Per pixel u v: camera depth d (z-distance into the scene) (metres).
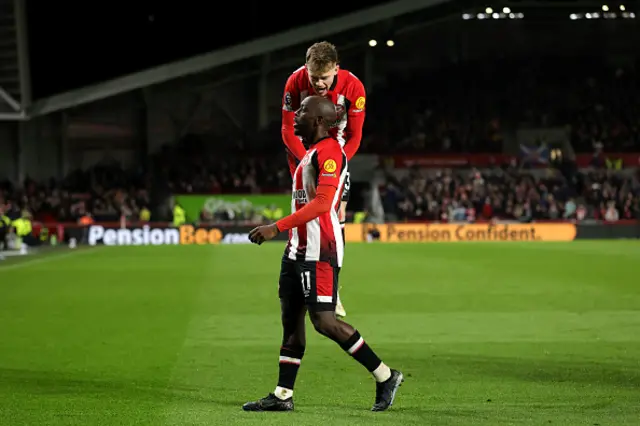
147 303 14.95
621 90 52.31
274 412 6.62
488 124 51.00
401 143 49.97
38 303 15.01
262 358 9.35
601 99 52.19
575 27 51.78
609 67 52.53
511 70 52.19
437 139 50.34
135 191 44.78
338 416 6.46
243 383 7.91
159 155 47.22
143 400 7.13
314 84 6.80
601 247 33.22
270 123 49.00
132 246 36.75
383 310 13.87
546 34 51.88
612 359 9.16
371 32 46.69
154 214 44.66
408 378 8.09
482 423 6.19
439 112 51.59
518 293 16.39
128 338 10.89
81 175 45.00
